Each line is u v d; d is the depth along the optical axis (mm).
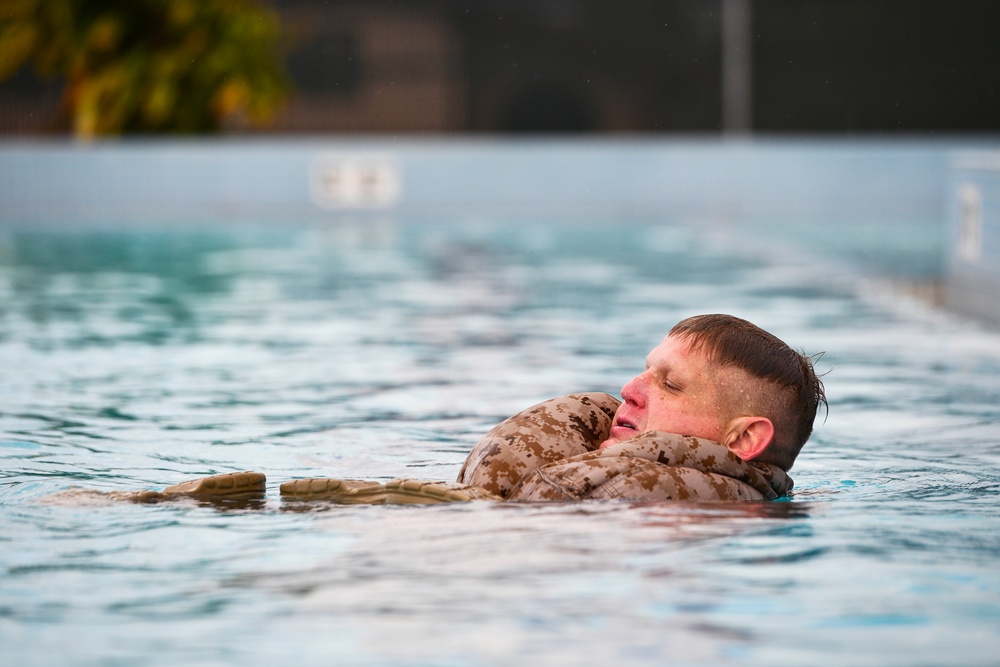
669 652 2357
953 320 10312
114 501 3666
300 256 16016
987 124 28578
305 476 4527
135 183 22734
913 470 4625
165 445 5145
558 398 4176
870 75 28828
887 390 6926
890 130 28859
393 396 6598
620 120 30844
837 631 2484
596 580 2805
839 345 8906
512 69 31094
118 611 2645
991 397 6660
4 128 26938
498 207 23281
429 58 30875
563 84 30984
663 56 30516
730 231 20125
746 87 27219
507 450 3916
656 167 23141
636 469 3662
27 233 19172
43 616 2619
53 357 7961
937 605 2660
